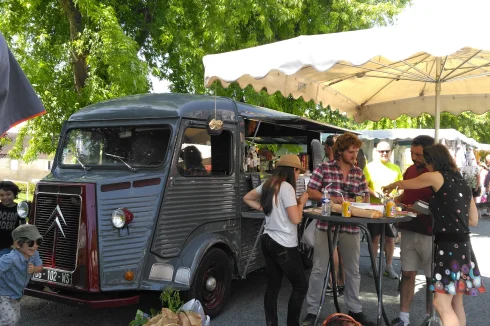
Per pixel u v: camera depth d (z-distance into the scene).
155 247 4.53
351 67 5.27
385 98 7.08
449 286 3.61
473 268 3.65
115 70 8.32
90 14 8.28
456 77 5.48
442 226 3.69
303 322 4.74
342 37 3.70
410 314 5.25
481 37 3.20
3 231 5.01
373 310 5.39
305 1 12.91
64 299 4.40
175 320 3.23
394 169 6.61
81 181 4.52
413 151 4.73
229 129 5.44
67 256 4.46
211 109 5.28
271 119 5.72
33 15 9.81
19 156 11.04
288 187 4.11
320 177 4.77
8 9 9.18
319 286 4.77
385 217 3.99
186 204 4.85
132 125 5.08
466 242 3.66
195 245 4.82
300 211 4.08
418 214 4.39
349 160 4.74
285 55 3.91
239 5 10.60
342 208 4.07
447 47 3.25
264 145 7.77
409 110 7.01
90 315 5.13
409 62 5.23
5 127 2.71
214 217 5.15
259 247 5.88
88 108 5.59
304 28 12.89
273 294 4.25
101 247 4.34
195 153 5.04
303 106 12.80
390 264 6.82
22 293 3.89
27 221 5.11
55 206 4.58
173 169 4.75
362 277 6.94
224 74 4.32
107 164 5.11
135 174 4.75
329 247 4.44
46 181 4.77
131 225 4.46
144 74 8.71
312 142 7.66
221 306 5.12
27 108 2.80
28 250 3.84
